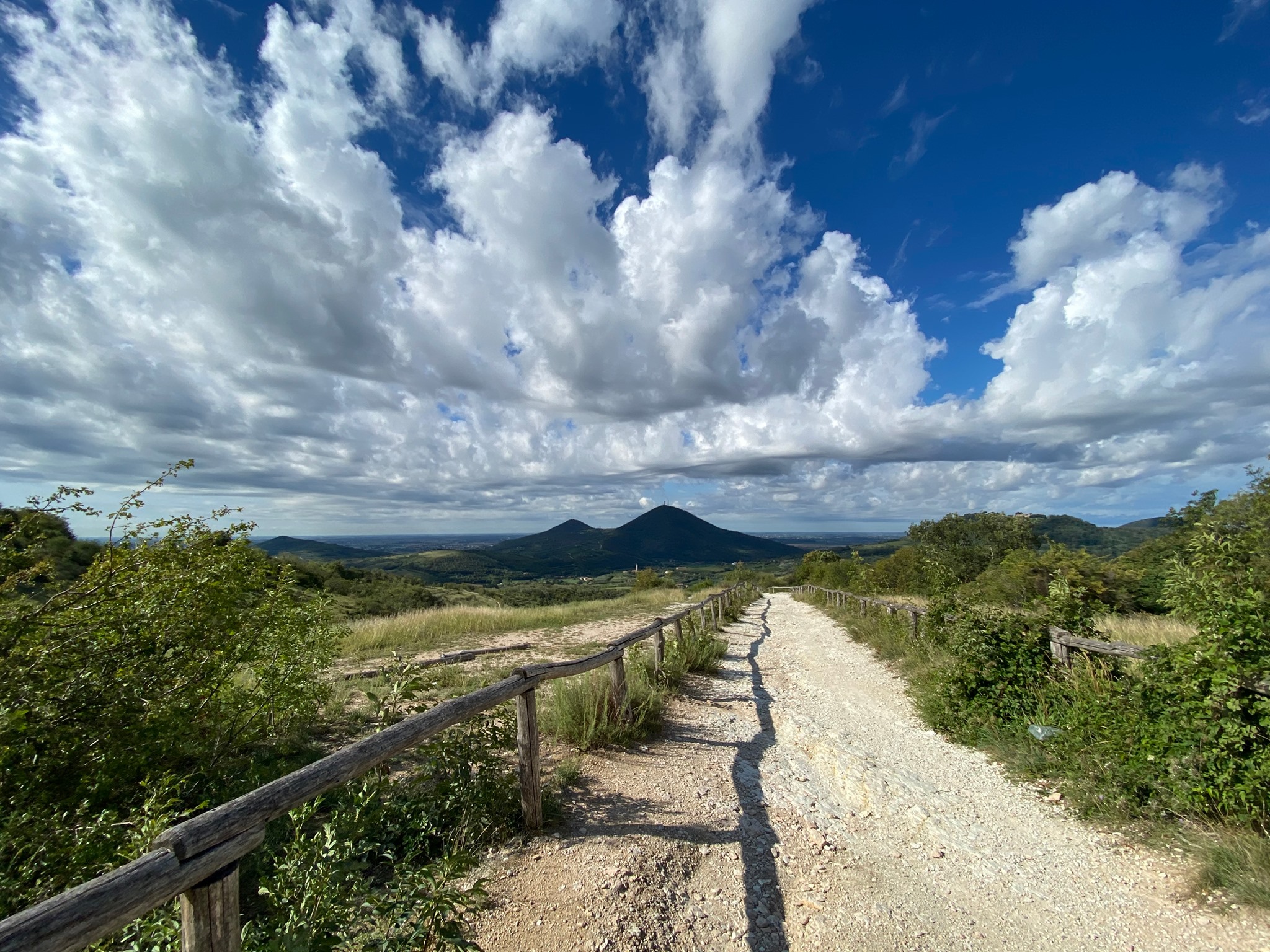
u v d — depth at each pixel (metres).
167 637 3.88
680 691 8.59
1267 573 4.38
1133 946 2.99
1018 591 16.86
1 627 3.16
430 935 2.43
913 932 3.21
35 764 3.11
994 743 5.95
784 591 51.97
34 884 2.59
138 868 1.51
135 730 3.46
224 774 4.22
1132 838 3.99
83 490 3.71
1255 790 3.64
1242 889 3.15
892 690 8.98
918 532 33.16
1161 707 4.30
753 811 4.69
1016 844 4.12
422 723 3.20
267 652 5.08
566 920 3.04
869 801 4.91
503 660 10.64
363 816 3.04
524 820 3.94
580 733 5.77
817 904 3.46
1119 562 17.89
